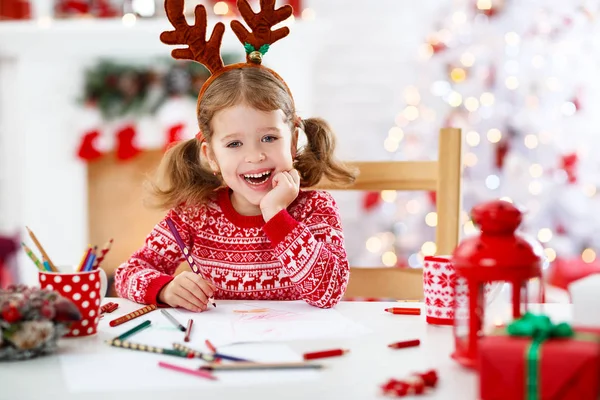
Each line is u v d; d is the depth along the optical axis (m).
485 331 0.86
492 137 3.32
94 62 3.45
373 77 3.68
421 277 1.46
